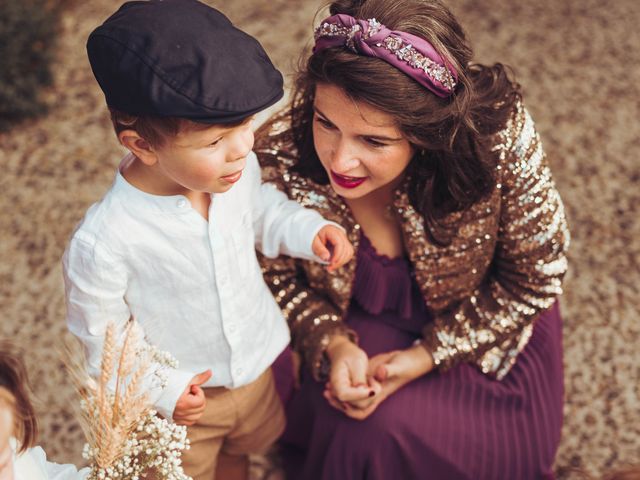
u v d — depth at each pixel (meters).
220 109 1.27
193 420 1.60
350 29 1.44
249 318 1.68
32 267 2.91
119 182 1.47
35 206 3.13
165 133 1.31
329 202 1.80
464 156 1.62
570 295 2.85
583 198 3.21
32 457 1.27
